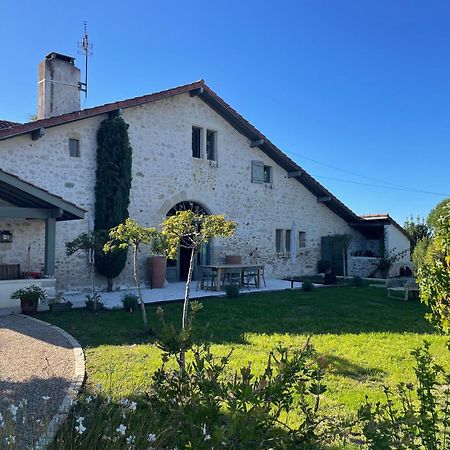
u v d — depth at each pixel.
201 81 13.92
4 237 10.40
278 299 10.71
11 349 5.70
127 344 6.11
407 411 2.45
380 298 11.12
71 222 11.46
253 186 16.06
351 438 3.23
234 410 2.01
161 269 12.86
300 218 17.78
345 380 4.73
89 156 11.81
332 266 18.11
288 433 2.32
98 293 11.54
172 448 2.49
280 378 2.26
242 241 15.66
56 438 2.97
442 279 3.78
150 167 13.05
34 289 8.54
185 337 2.60
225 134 15.23
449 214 4.01
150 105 13.14
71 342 6.07
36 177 10.86
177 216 6.23
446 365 5.21
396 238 19.20
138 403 3.72
